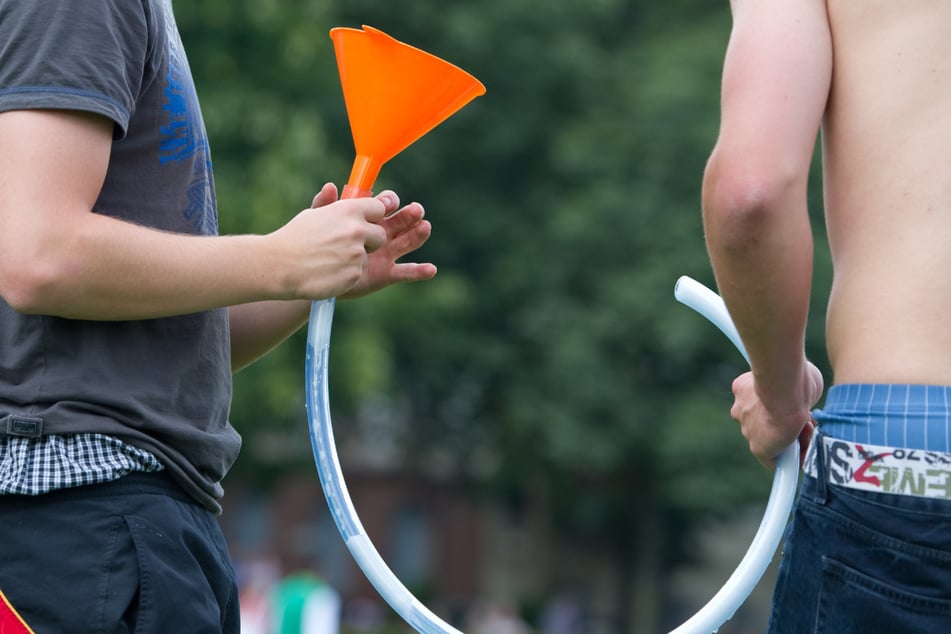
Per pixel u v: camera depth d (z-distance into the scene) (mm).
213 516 7324
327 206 6984
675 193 55000
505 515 81688
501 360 57125
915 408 5953
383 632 56219
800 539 6395
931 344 5980
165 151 7074
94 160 6516
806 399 7055
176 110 7125
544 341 55719
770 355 6363
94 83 6488
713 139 54219
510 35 56594
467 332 57844
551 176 58656
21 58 6449
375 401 58656
